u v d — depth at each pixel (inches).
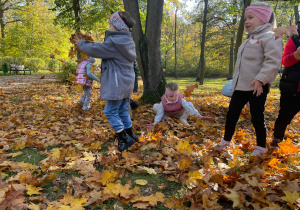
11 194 66.9
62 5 548.4
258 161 92.7
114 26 98.4
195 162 97.7
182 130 145.3
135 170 90.6
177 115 160.4
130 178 86.0
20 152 106.5
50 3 1088.2
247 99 103.9
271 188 73.9
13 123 160.2
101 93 96.9
